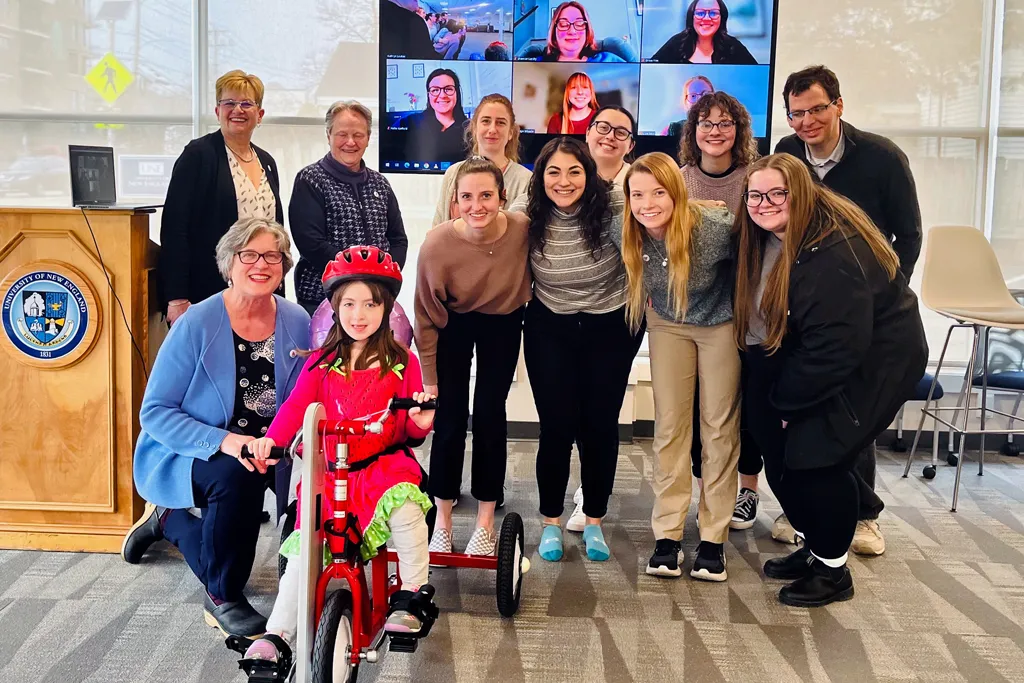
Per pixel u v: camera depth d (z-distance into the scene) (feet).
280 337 9.08
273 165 12.51
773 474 9.70
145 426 8.64
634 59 16.38
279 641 6.89
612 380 10.25
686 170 11.27
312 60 16.97
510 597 9.01
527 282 10.00
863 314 8.63
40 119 17.11
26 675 7.77
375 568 7.73
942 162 16.83
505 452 10.46
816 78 10.79
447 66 16.48
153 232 16.98
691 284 9.41
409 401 7.10
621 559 10.92
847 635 8.94
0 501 10.63
